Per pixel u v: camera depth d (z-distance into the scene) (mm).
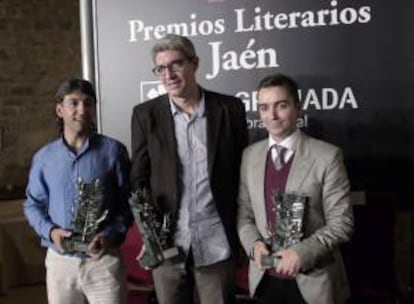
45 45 6594
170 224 1974
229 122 2000
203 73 2611
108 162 2051
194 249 1984
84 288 2039
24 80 6590
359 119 2504
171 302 2062
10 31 6500
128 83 2680
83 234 1958
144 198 1960
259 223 1877
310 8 2494
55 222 2047
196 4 2592
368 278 2594
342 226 1752
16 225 4496
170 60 1891
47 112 6660
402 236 2701
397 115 2473
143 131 2023
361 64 2479
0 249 4328
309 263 1712
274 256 1752
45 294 4355
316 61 2510
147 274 2705
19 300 4242
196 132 1976
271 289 1883
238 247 2049
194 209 1971
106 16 2680
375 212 2543
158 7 2627
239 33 2564
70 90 2000
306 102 2533
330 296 1792
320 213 1810
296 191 1797
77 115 1998
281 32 2529
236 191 2020
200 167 1971
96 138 2076
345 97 2504
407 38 2426
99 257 2020
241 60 2572
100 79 2705
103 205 2014
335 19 2479
